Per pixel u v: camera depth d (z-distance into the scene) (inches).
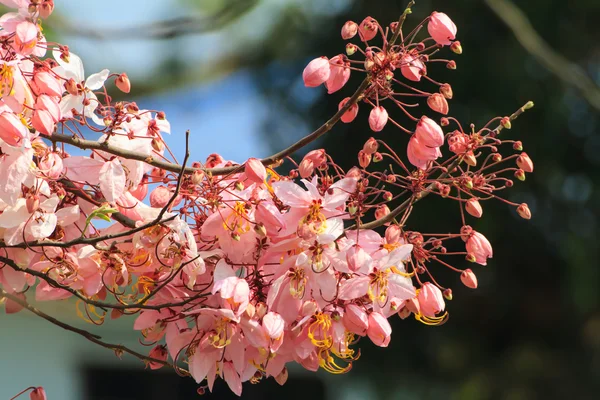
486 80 143.9
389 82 53.2
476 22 144.9
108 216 52.4
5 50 53.0
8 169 52.4
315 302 52.8
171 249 52.7
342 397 148.9
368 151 53.2
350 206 52.6
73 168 53.6
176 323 54.0
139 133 54.3
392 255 52.7
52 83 52.8
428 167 53.8
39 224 52.7
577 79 126.4
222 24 83.1
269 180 53.9
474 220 147.4
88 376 117.6
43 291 54.5
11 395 110.0
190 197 53.5
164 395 124.8
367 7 144.5
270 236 52.9
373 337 53.1
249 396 138.4
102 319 54.1
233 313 52.2
